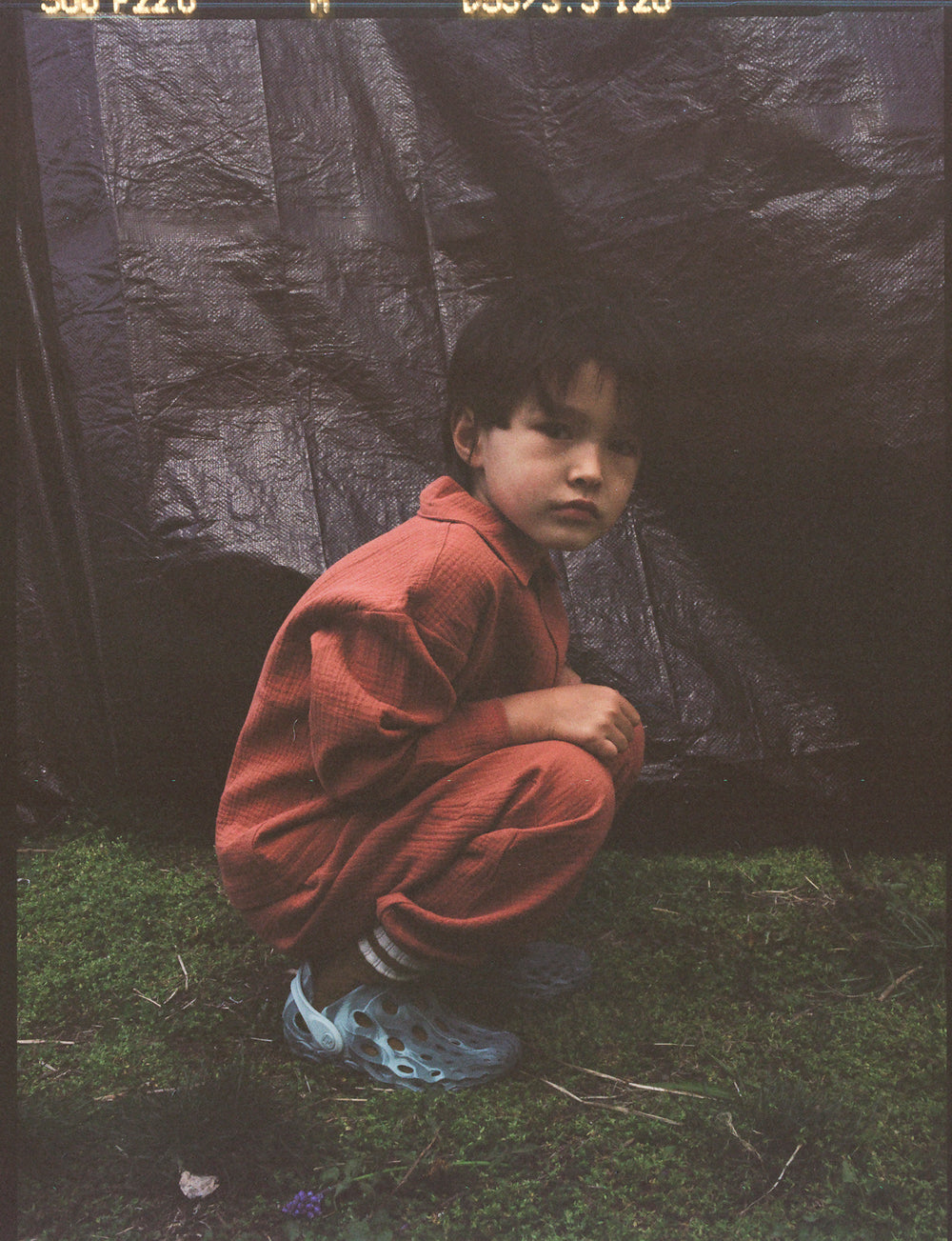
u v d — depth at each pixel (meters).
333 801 1.31
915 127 1.88
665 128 1.91
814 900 1.79
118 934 1.70
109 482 1.96
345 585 1.25
